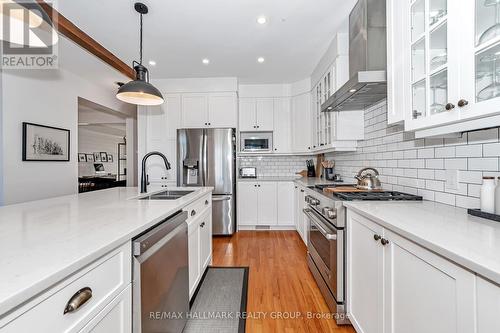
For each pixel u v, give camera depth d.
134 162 5.41
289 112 4.30
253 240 3.58
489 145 1.19
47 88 3.08
